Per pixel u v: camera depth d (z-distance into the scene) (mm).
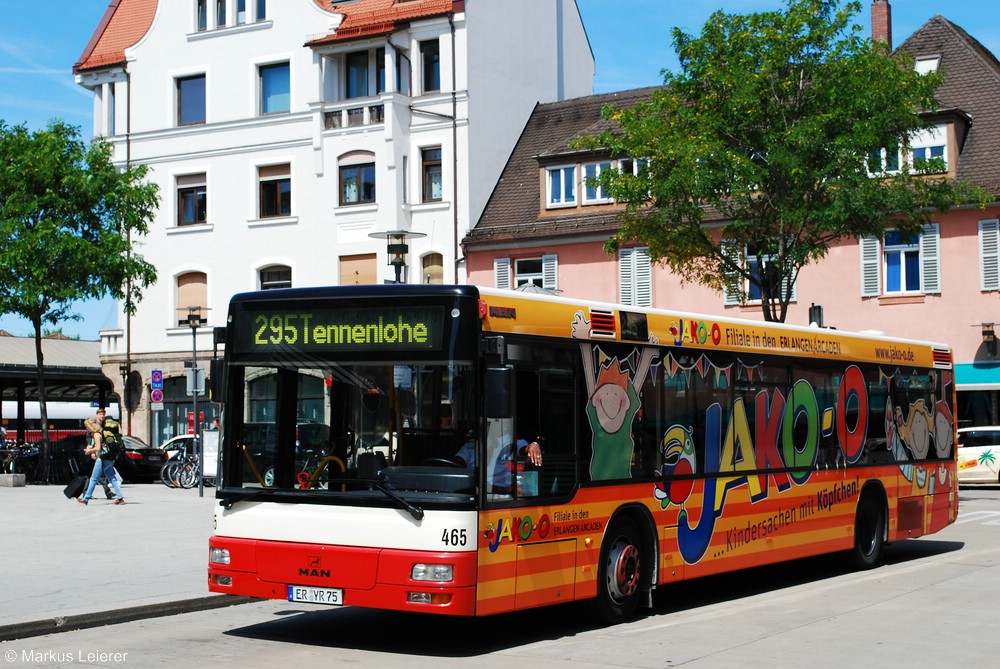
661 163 26578
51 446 35750
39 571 14305
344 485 10062
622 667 9430
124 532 19016
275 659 9680
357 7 43906
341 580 9938
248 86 44406
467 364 9875
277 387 10461
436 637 10891
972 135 37438
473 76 42188
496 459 10000
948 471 18469
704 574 12766
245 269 44344
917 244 36625
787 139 24969
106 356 46625
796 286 38000
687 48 26312
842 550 15883
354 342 10219
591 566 11172
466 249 41938
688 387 12742
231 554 10453
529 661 9664
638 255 39656
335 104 42531
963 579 15023
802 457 14711
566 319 11023
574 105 45219
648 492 11992
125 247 34094
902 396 17250
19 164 33188
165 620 11773
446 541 9656
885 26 43219
